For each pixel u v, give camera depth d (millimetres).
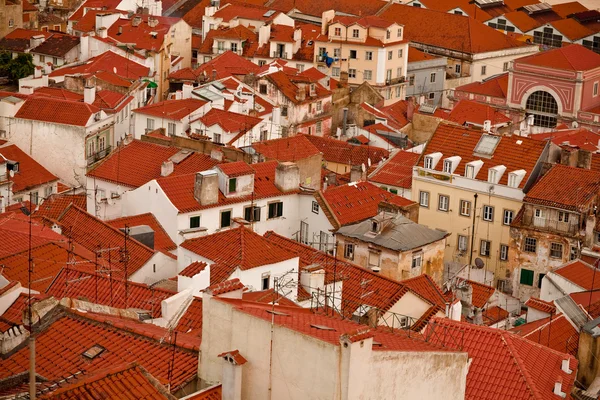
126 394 66000
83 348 76312
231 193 159875
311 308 97000
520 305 169125
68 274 102500
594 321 111250
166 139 185250
